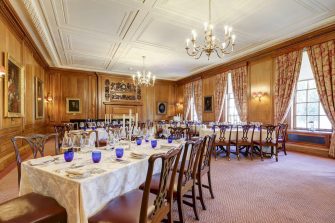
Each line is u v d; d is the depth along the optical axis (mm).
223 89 8570
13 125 4695
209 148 2727
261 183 3357
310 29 5258
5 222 1302
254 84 7152
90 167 1739
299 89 6121
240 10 4324
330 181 3449
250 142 5148
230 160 5000
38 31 5188
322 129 5594
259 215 2328
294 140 6086
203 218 2264
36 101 6797
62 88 9383
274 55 6430
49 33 5516
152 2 4059
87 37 5781
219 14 4477
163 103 12000
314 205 2572
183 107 11680
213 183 3361
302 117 6043
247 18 4660
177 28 5148
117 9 4309
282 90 6180
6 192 2949
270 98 6602
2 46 3969
